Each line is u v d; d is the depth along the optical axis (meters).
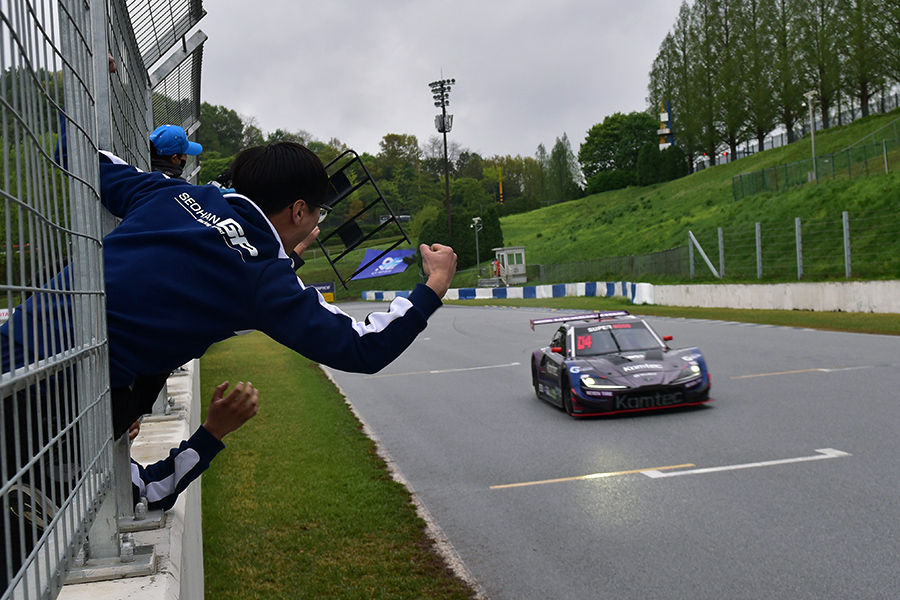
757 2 73.38
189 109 7.67
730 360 13.39
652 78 96.25
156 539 1.91
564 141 130.38
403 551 4.74
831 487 5.55
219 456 7.57
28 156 1.05
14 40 0.97
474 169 153.25
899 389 9.41
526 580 4.23
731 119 74.50
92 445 1.44
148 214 1.68
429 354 18.47
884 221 25.92
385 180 122.38
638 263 41.50
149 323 1.55
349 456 7.48
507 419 9.44
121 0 2.91
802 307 23.59
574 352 9.91
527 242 78.56
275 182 1.79
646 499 5.64
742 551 4.43
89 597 1.49
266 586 4.17
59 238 1.23
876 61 58.72
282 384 13.34
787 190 38.59
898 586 3.79
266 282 1.59
